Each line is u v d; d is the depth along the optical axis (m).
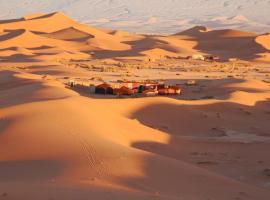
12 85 75.88
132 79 101.38
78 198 20.78
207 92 78.88
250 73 131.75
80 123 37.53
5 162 29.92
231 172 34.09
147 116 52.28
